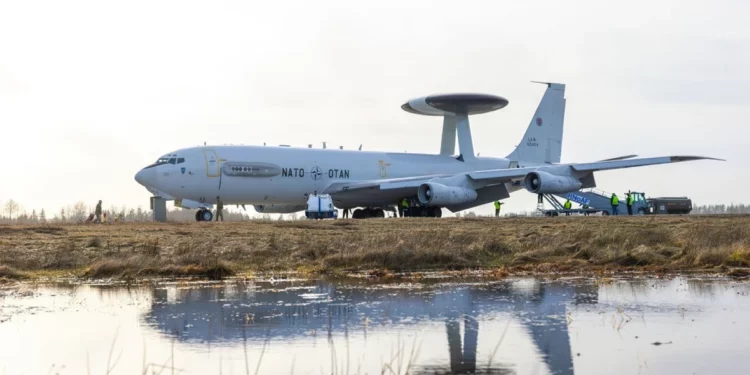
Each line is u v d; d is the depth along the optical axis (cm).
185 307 1714
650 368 1112
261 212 6744
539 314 1573
